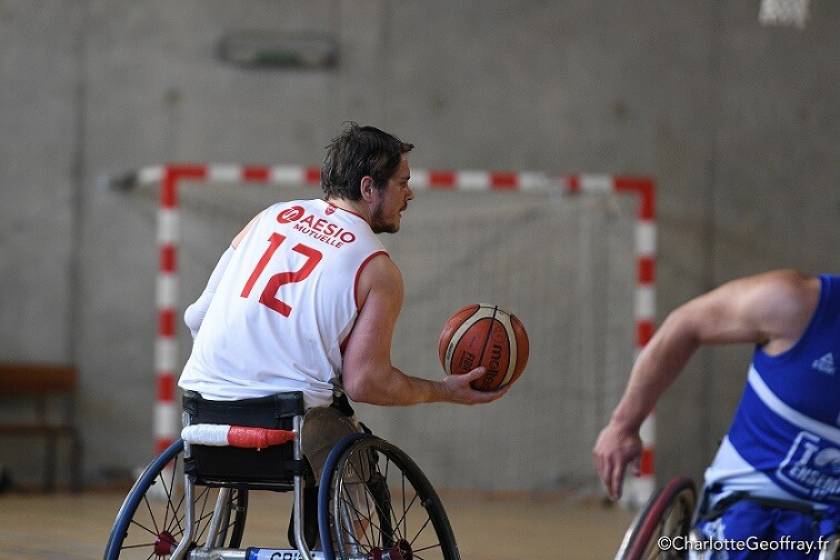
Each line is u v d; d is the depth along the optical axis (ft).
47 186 92.48
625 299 95.40
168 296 84.64
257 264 35.99
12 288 91.86
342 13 95.50
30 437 91.50
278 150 94.89
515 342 36.91
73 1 93.09
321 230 35.99
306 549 34.19
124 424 92.84
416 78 96.02
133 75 93.71
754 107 99.14
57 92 92.94
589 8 97.71
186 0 94.32
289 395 34.27
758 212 98.84
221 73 94.63
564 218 95.86
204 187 94.53
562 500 89.71
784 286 27.48
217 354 35.50
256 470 34.94
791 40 99.66
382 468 92.58
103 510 74.02
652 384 29.27
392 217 37.47
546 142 96.89
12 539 58.95
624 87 97.81
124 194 93.30
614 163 97.45
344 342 35.45
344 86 95.40
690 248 97.96
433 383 36.01
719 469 29.60
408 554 36.32
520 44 96.99
